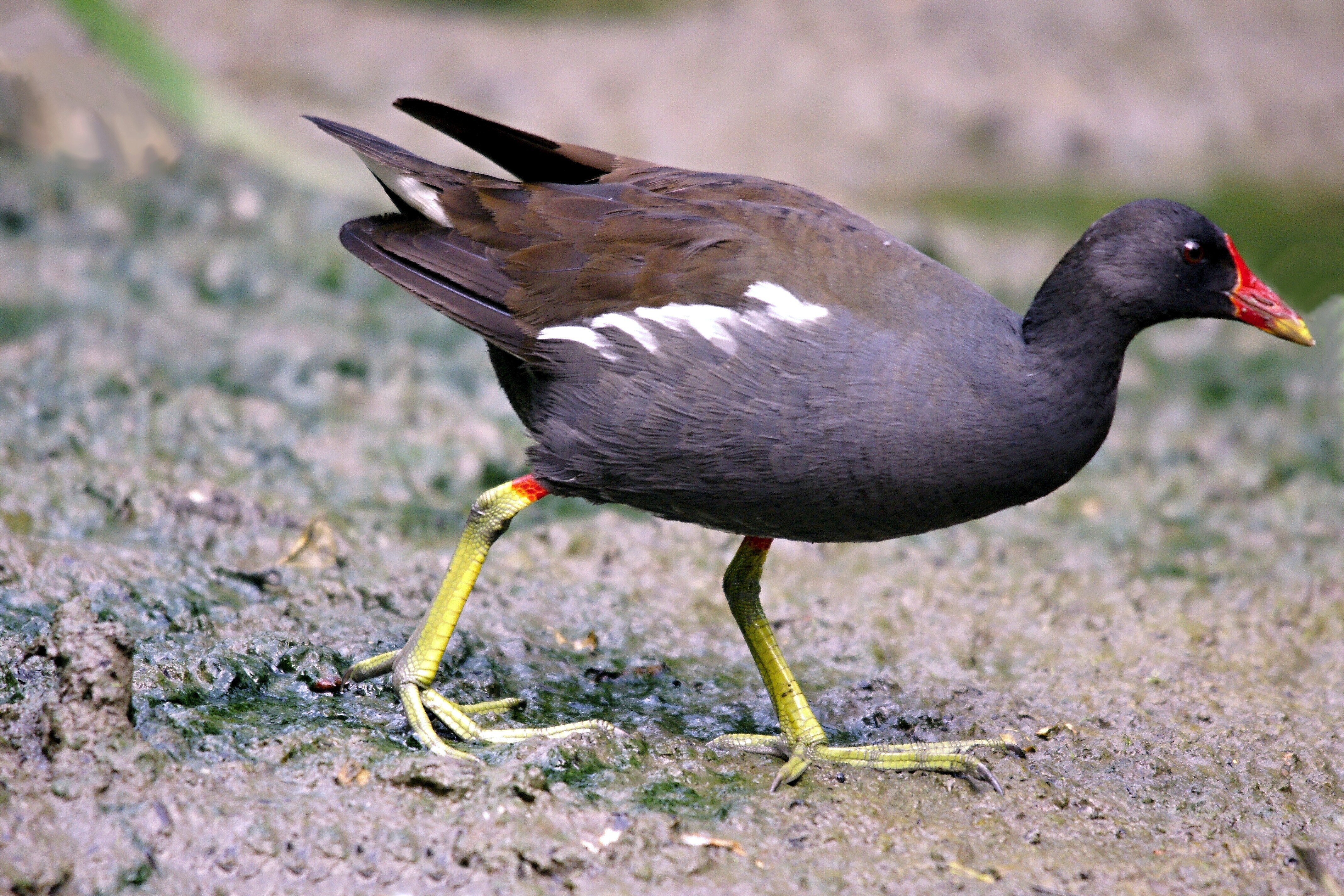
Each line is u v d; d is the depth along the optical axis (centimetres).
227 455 1177
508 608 984
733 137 2222
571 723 827
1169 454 1374
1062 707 907
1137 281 740
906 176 2181
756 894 666
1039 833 745
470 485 1213
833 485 738
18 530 998
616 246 781
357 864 663
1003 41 2516
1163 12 2602
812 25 2572
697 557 1095
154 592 904
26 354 1273
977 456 727
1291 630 1025
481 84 2306
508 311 793
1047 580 1093
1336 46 2575
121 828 663
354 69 2338
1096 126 2339
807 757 801
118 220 1666
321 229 1758
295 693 833
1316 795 816
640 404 749
